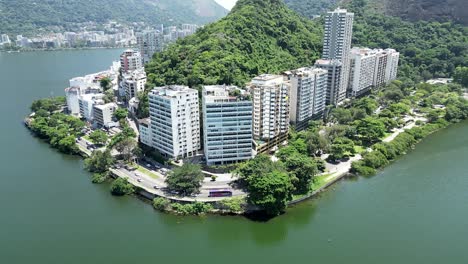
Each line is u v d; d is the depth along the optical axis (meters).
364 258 198.50
